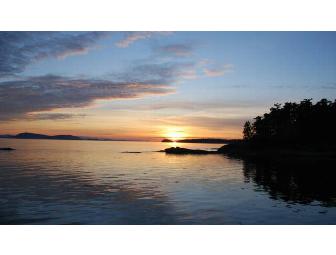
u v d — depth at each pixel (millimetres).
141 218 18328
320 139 90625
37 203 22062
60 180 34500
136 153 101812
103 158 75125
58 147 146625
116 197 24422
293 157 77562
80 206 21141
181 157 81562
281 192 27297
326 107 92625
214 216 18828
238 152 94812
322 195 25875
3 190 27578
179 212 19688
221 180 35438
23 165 52906
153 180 35094
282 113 104625
